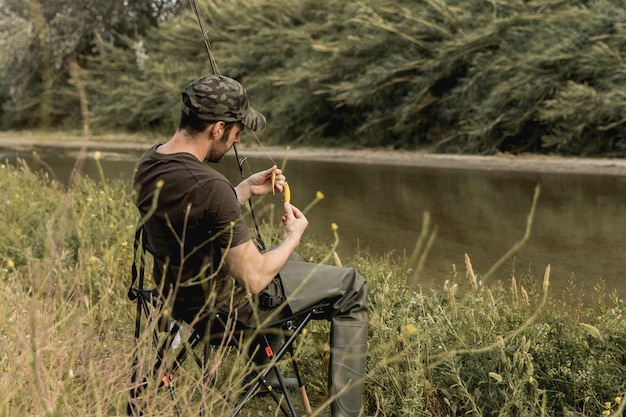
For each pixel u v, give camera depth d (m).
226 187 2.57
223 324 2.63
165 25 21.23
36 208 5.90
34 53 23.56
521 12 13.42
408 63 14.26
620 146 11.86
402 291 3.89
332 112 16.39
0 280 3.00
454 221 7.45
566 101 11.52
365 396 3.15
